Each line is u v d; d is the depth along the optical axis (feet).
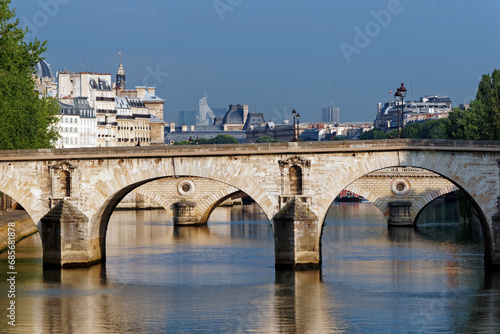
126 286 447.83
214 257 548.31
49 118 652.07
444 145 473.67
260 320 380.17
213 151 480.64
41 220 483.10
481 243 611.06
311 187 476.95
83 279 463.83
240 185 479.82
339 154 475.72
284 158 476.95
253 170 479.41
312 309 397.80
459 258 534.37
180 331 364.58
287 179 478.59
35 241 632.38
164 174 483.92
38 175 488.85
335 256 544.62
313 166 476.95
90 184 487.20
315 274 472.85
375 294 426.92
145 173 484.33
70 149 487.20
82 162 487.20
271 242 630.33
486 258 491.31
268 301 413.59
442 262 517.96
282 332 362.53
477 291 431.84
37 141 570.87
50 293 431.84
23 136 549.13
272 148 477.77
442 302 410.11
